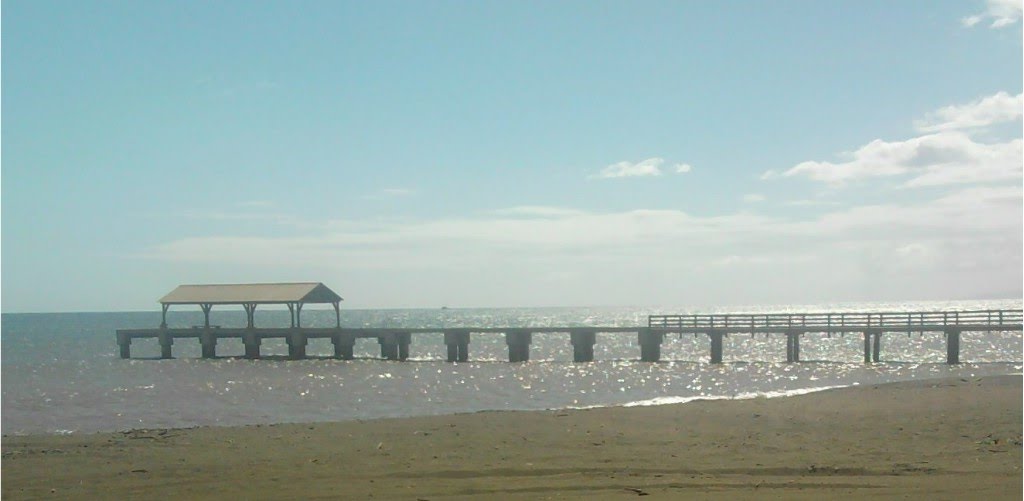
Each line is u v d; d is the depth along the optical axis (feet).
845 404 77.30
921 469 43.73
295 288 210.38
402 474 46.29
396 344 209.15
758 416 69.21
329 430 66.44
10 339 372.79
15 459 53.42
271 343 326.44
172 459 52.85
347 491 41.78
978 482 39.65
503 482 43.42
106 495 42.27
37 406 107.34
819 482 41.24
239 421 90.12
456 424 68.08
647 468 46.47
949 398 79.56
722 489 40.11
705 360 198.18
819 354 241.76
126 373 172.65
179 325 589.73
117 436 64.64
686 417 69.67
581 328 192.95
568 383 138.62
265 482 44.70
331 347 303.07
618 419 69.21
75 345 318.65
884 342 306.55
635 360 194.39
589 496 39.29
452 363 193.88
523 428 64.85
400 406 104.94
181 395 122.93
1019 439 52.80
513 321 619.67
